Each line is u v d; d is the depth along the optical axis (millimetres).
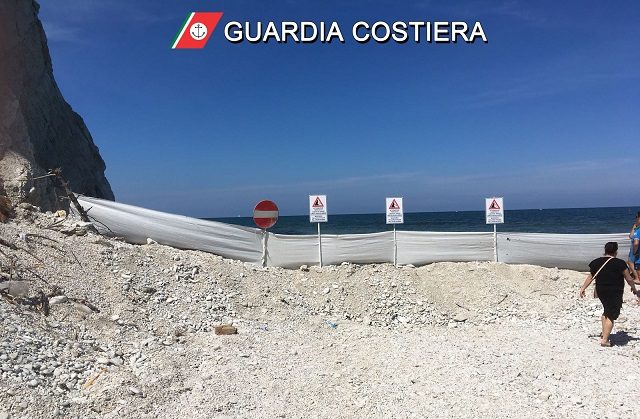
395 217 12086
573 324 9742
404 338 8617
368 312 10180
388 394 6039
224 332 7688
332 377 6461
